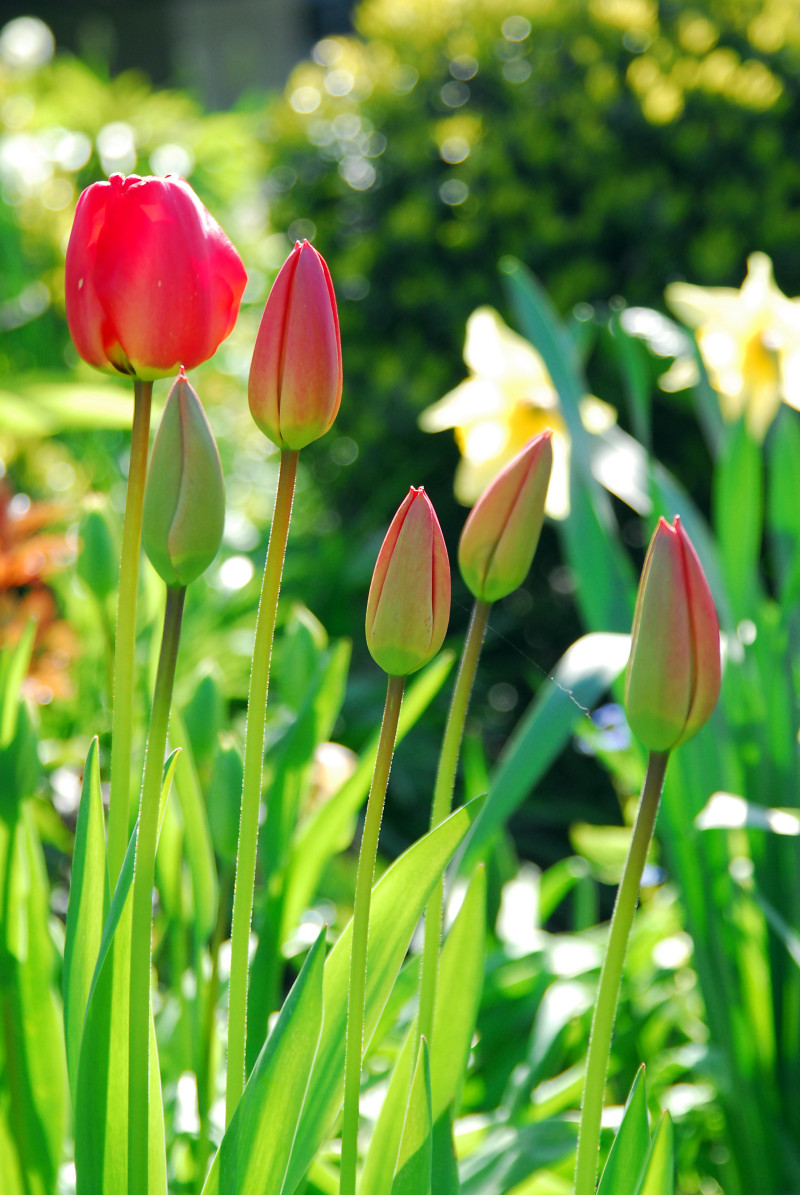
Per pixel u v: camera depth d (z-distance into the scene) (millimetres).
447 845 1152
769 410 1901
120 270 1091
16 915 1279
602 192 4031
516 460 1146
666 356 2230
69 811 2178
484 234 4176
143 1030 1118
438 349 4344
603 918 3359
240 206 5426
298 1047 1126
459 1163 1376
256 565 3857
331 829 1340
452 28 4512
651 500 1690
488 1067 1827
